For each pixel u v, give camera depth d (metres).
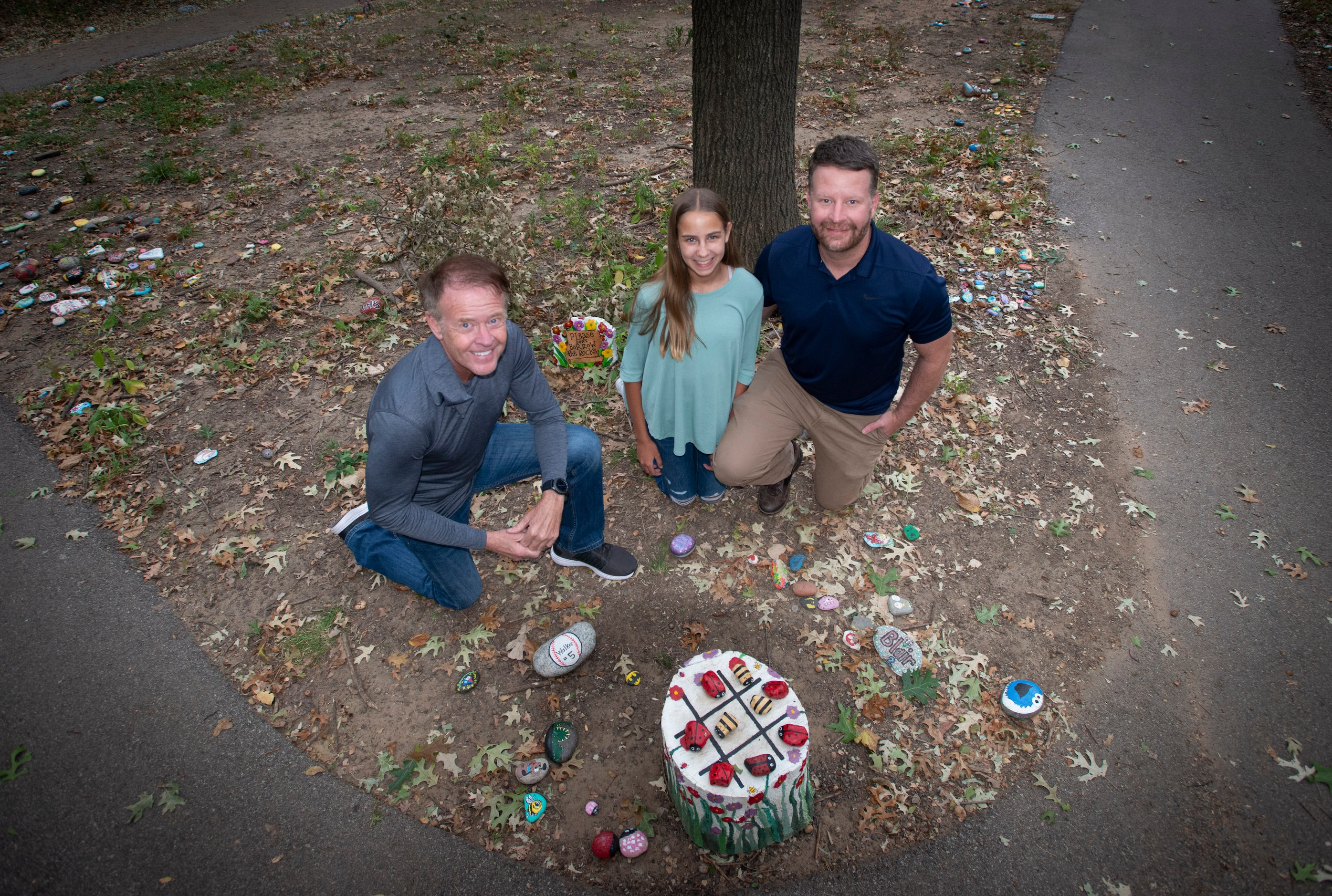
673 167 7.00
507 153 7.46
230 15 13.52
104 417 4.22
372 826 2.64
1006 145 7.36
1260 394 4.41
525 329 4.87
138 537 3.69
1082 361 4.69
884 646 3.10
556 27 11.98
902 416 3.15
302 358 4.75
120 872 2.53
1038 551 3.56
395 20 12.68
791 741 2.26
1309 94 8.51
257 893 2.47
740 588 3.41
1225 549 3.55
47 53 11.74
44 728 2.93
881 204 6.21
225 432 4.25
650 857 2.54
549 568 3.50
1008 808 2.65
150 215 6.56
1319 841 2.55
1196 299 5.22
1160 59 9.60
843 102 8.42
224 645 3.22
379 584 3.44
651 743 2.86
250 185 7.02
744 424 3.27
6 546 3.64
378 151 7.68
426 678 3.08
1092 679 3.04
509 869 2.53
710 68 4.51
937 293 2.67
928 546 3.58
